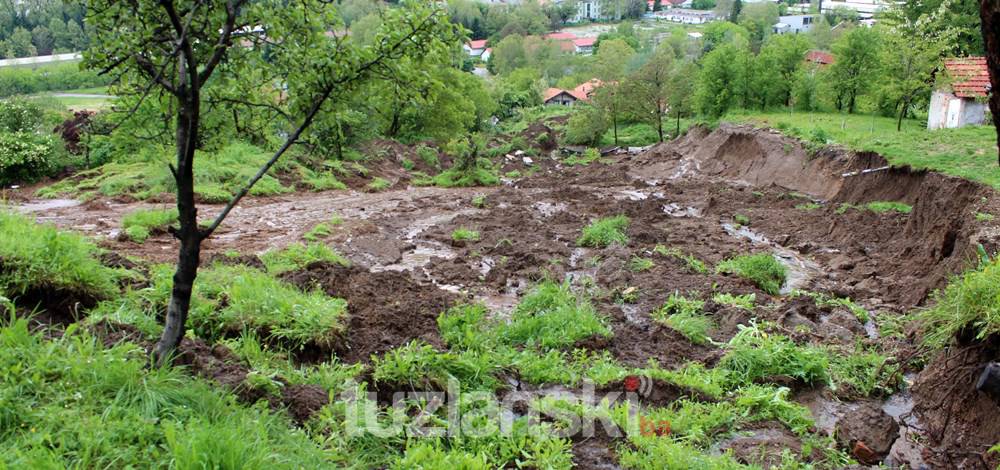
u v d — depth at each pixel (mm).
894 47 24188
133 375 5305
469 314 9547
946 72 22906
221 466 4555
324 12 5688
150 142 5984
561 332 9242
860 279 13570
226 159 21656
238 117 6359
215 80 6047
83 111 25578
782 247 16719
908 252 13852
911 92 23375
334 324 8047
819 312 11125
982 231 11195
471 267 13727
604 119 43312
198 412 5281
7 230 7730
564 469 5949
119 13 5332
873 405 8047
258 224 16594
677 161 30609
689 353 9203
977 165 15836
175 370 5727
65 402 4883
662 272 12953
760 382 8367
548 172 32344
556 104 66438
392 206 20469
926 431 7371
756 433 7160
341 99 6047
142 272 9070
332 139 6895
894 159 18078
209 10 5402
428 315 9664
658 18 145125
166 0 5086
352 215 18531
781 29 102188
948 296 8086
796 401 8086
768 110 33312
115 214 16547
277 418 5703
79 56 6668
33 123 24469
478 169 27625
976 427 6922
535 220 18750
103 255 9109
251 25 5668
